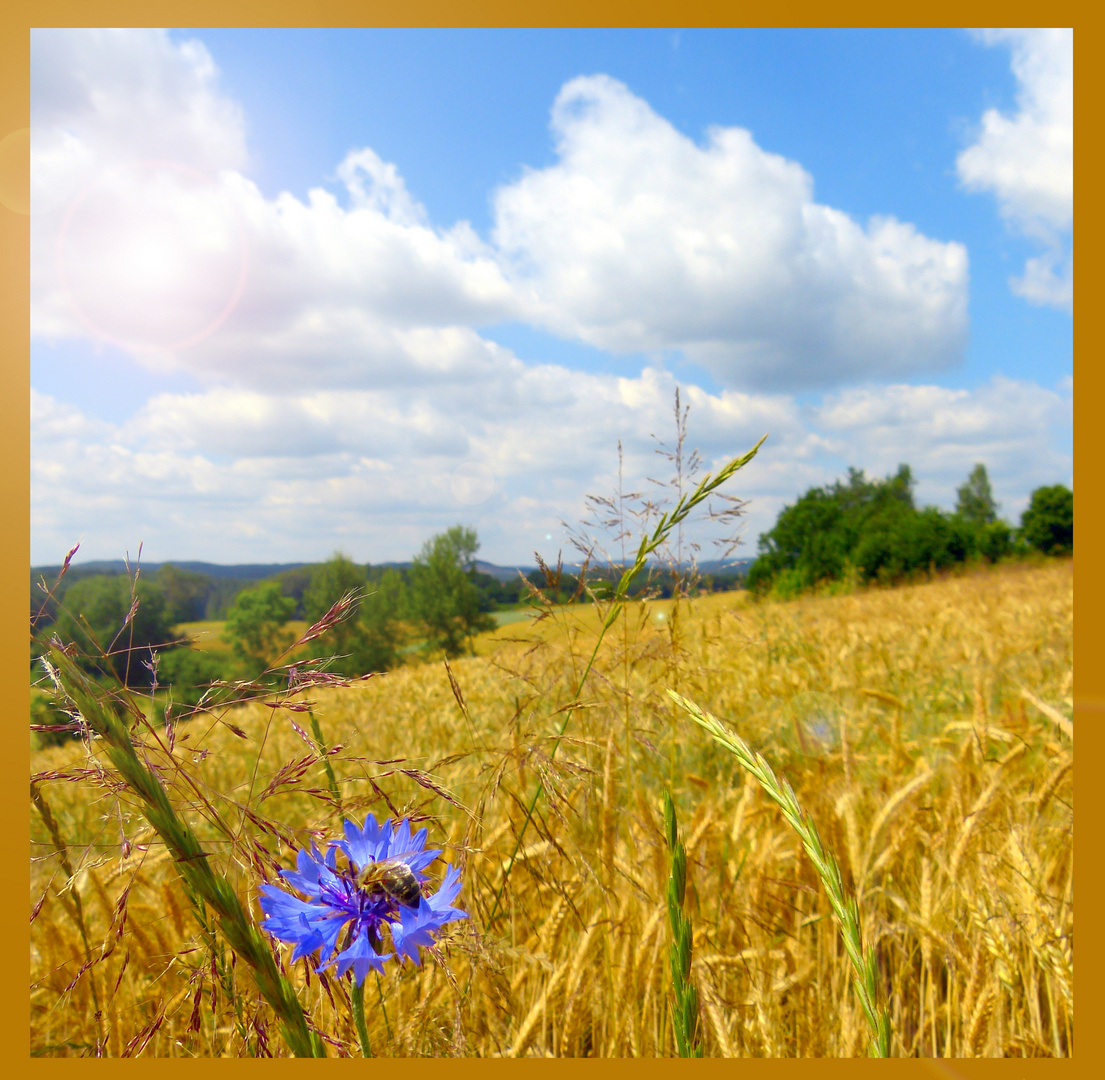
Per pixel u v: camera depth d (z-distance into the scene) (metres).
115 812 0.96
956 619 9.17
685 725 3.09
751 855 2.25
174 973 1.48
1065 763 2.27
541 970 1.81
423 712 5.15
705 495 1.68
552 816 1.79
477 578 47.00
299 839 1.12
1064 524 46.34
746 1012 1.86
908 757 3.25
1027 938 1.87
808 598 16.23
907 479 57.12
